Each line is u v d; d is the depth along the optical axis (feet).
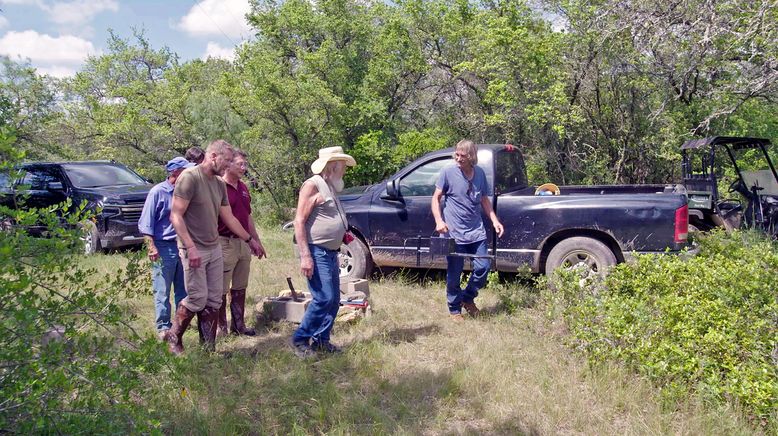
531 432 11.69
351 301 19.19
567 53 40.22
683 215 19.89
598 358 13.99
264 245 33.35
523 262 21.54
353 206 24.22
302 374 14.12
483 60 42.70
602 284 17.16
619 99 40.78
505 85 40.11
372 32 53.78
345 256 24.26
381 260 23.85
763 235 25.81
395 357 15.40
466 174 18.12
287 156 48.67
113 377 8.96
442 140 46.57
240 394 13.46
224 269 16.69
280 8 54.29
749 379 11.75
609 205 20.43
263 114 48.11
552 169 42.39
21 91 50.08
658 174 41.86
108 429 8.89
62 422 8.75
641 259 17.88
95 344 9.67
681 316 14.34
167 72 63.93
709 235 24.39
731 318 13.71
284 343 16.76
